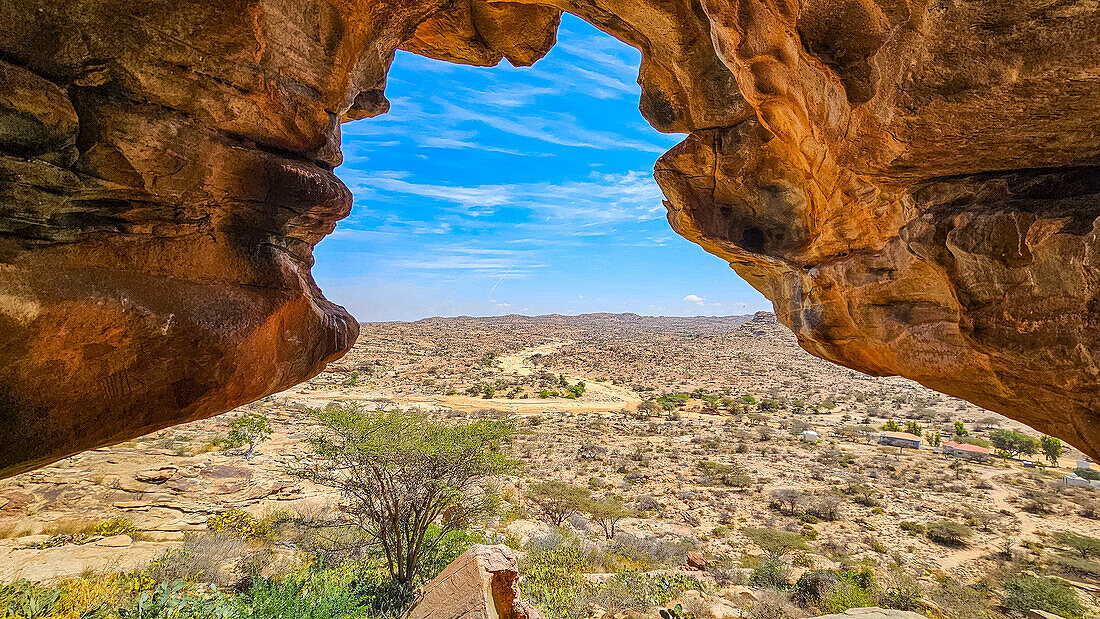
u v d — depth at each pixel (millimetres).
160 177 3717
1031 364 3646
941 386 5090
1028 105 2916
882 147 3619
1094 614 19453
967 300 3803
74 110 3279
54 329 3277
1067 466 50531
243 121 4180
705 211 7727
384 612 10570
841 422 74688
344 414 13250
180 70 3668
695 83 6754
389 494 12820
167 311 3789
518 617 6848
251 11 3814
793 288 7207
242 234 4438
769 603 14664
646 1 6230
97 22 3275
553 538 18609
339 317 5906
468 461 12922
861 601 15836
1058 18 2541
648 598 13258
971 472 45438
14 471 3443
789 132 5199
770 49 4195
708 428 62906
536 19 8047
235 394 4492
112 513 16297
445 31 8094
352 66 5203
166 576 11430
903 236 4301
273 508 18391
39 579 10844
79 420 3527
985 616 17562
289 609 9102
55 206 3326
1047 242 3264
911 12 2889
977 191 3615
